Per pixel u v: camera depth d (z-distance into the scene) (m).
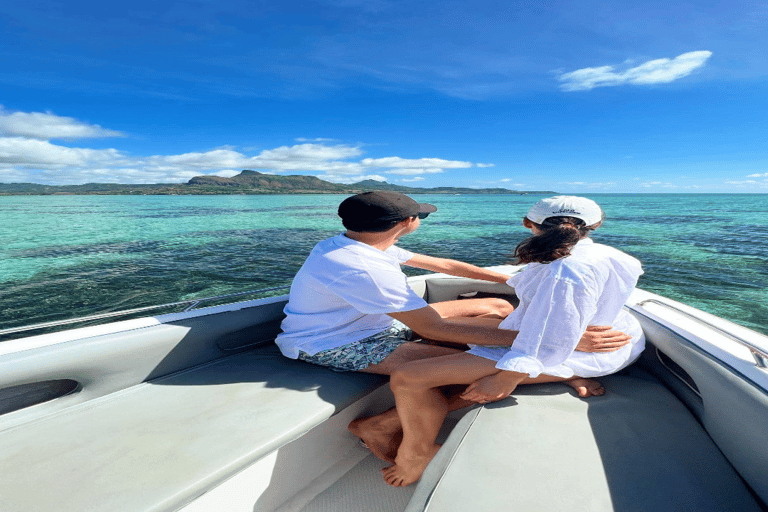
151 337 1.42
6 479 0.93
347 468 1.45
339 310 1.45
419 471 1.30
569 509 0.85
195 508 1.04
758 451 0.87
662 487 0.90
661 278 9.62
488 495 0.89
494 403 1.23
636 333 1.38
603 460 0.98
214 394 1.33
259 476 1.19
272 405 1.25
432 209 1.55
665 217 40.75
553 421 1.14
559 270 1.13
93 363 1.30
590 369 1.29
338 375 1.44
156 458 1.01
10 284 9.28
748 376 1.00
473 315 1.86
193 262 12.27
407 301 1.27
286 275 10.20
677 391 1.31
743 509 0.86
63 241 18.67
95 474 0.95
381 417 1.40
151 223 31.23
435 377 1.22
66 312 7.20
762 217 40.81
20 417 1.20
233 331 1.63
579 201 1.20
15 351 1.21
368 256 1.32
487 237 20.67
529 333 1.16
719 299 7.71
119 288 8.87
